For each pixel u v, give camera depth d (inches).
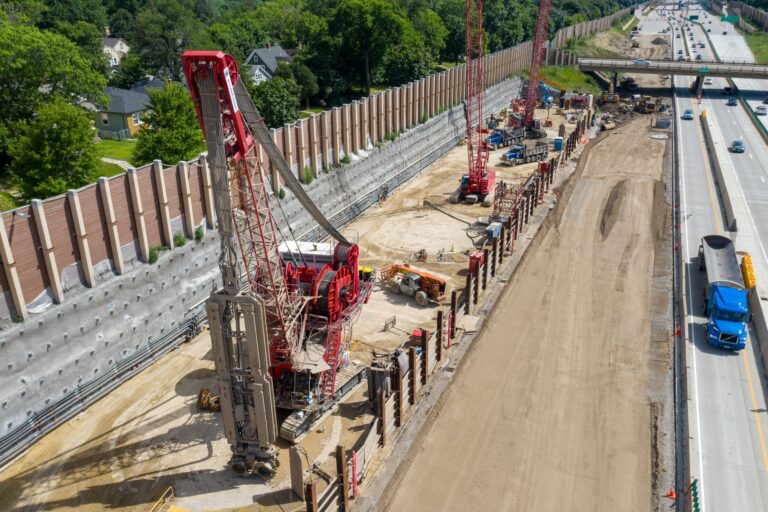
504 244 2244.1
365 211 2815.0
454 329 1737.2
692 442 1325.0
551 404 1476.4
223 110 1087.6
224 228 1134.4
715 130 4264.3
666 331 1790.1
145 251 1689.2
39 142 2263.8
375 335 1774.1
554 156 3590.1
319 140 2583.7
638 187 3063.5
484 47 5659.5
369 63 5059.1
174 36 5177.2
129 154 3348.9
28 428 1357.0
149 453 1338.6
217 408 1476.4
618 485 1232.8
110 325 1587.1
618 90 5826.8
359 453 1225.4
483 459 1306.6
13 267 1347.2
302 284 1519.4
